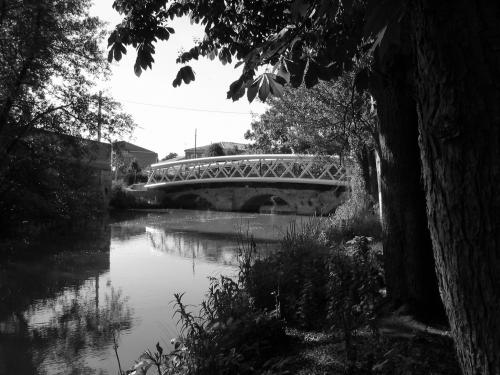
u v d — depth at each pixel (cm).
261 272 548
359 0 263
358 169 1727
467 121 130
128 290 996
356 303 426
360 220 1202
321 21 301
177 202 4106
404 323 407
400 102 441
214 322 414
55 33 1595
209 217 3041
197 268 1238
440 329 395
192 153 7388
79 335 705
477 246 132
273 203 3988
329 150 1505
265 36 498
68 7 1627
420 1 139
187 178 3866
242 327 398
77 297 945
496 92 127
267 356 377
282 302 484
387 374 295
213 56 517
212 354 347
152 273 1180
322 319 445
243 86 296
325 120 1375
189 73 375
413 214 443
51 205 1753
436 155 142
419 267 437
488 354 134
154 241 1842
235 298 459
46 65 1603
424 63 141
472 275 135
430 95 140
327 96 1294
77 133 1744
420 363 306
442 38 133
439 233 146
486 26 127
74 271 1211
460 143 132
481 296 133
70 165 1833
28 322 777
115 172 4734
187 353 366
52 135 1730
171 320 770
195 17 515
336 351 352
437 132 138
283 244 698
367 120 1041
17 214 1706
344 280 422
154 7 439
